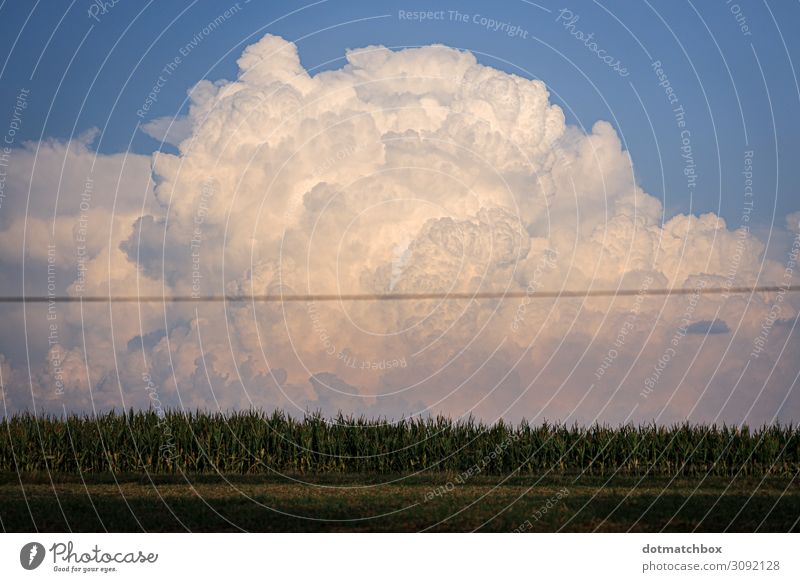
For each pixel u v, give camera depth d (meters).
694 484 19.39
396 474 21.97
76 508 15.95
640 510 16.05
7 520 15.01
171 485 18.86
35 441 21.61
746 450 21.84
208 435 22.25
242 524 15.02
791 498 17.12
